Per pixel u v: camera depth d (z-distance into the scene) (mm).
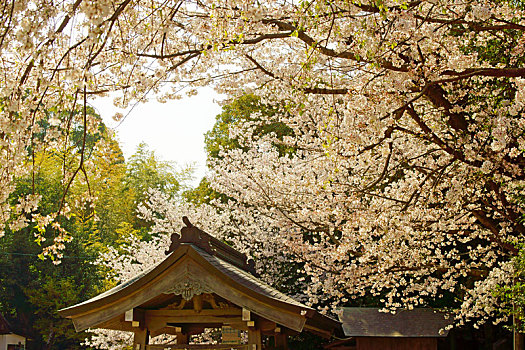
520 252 8367
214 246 8055
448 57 8164
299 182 11734
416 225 9602
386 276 10617
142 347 7051
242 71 8344
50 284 24438
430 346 12078
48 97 5781
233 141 22859
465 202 9180
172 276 6660
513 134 7590
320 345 16094
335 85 8641
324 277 14609
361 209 10047
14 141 5168
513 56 9336
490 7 7379
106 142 5719
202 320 7016
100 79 6898
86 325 6824
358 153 7457
